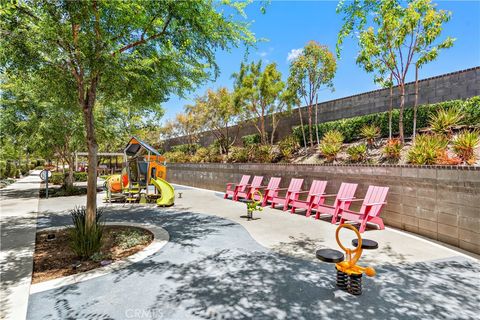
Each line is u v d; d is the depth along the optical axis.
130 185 11.92
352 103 13.02
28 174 38.53
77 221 5.08
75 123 12.69
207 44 6.28
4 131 12.81
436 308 3.15
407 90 10.93
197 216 8.55
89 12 4.58
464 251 5.09
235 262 4.63
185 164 20.20
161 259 4.78
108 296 3.48
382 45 9.50
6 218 8.28
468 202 5.10
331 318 2.96
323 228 6.95
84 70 5.50
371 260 4.67
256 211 9.33
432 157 7.10
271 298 3.40
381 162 9.08
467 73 9.27
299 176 10.47
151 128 17.64
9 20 4.50
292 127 15.95
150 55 6.14
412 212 6.40
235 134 20.55
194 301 3.34
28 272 4.18
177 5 5.14
